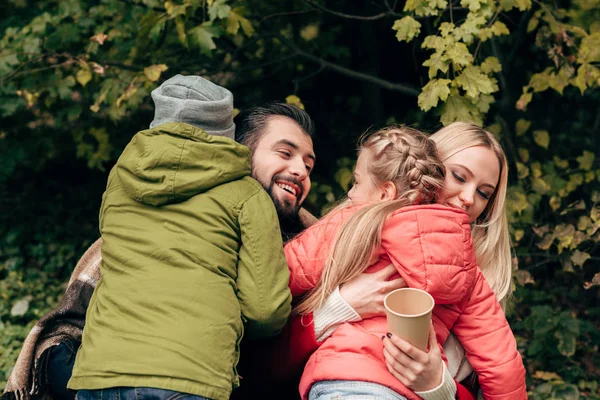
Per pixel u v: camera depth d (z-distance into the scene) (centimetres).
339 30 530
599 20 432
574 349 423
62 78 482
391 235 225
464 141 263
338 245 230
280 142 266
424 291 213
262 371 254
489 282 274
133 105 459
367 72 548
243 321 229
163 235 227
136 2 462
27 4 543
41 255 588
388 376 212
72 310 265
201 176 229
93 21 468
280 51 519
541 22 431
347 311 227
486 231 277
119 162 238
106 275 231
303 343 237
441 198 260
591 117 589
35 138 570
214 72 480
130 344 211
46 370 260
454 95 347
